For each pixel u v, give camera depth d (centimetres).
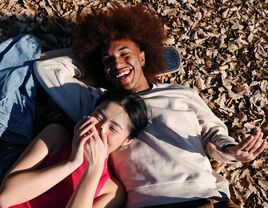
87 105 154
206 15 195
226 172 167
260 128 177
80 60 163
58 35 178
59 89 152
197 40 189
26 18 177
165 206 140
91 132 130
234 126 176
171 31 188
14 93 152
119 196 144
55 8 182
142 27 161
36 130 158
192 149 148
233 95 181
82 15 180
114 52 155
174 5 194
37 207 134
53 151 137
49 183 127
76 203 126
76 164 129
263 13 200
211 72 184
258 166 170
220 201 145
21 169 128
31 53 160
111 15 162
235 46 191
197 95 162
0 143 153
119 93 137
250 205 164
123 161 146
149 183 142
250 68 188
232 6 199
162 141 146
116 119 134
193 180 141
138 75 156
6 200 123
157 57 167
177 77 180
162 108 152
